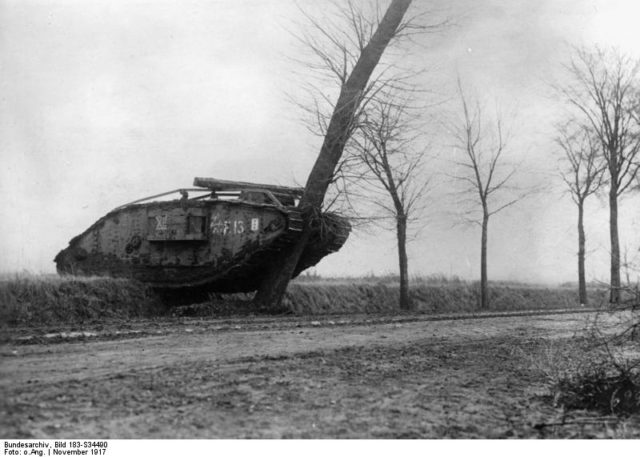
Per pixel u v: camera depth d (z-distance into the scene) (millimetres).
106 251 29062
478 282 44906
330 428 7902
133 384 9305
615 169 38594
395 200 32281
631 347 15039
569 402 10188
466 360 13641
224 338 15164
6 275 20656
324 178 26438
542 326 21609
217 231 26453
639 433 8641
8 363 10609
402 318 24312
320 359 12516
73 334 15156
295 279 36969
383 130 29109
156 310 25844
